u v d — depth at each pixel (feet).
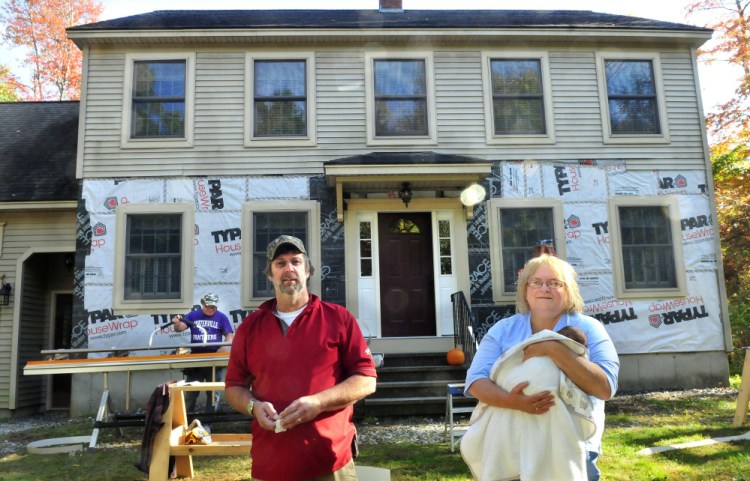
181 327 23.18
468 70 31.45
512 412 6.91
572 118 31.35
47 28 65.41
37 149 35.12
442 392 24.66
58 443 19.79
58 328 33.88
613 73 32.22
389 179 27.73
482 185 30.27
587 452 6.82
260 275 29.17
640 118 31.91
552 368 6.72
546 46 31.89
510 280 29.81
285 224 29.73
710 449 16.66
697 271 30.55
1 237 30.99
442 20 33.27
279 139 30.09
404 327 29.78
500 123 31.24
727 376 29.68
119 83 30.25
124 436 21.56
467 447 7.38
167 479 14.83
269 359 7.91
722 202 50.26
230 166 29.81
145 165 29.58
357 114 30.63
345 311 8.47
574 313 7.56
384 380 25.35
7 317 30.50
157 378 28.02
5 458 18.52
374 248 30.07
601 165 30.99
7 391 30.01
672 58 32.55
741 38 50.47
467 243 29.81
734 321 42.39
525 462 6.57
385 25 30.78
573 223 30.35
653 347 29.60
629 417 22.08
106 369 19.06
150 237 29.22
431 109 30.86
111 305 28.27
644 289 30.14
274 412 7.39
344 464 7.83
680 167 31.40
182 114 30.35
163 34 29.84
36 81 66.33
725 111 50.01
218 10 36.88
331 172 26.99
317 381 7.82
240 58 30.83
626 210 31.01
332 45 31.14
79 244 28.71
